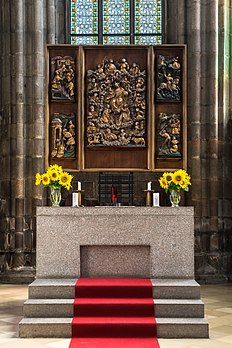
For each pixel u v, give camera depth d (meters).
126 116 15.80
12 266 17.61
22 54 18.08
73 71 15.64
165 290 11.07
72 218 11.88
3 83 18.27
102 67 15.82
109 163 15.80
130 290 11.09
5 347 9.69
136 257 12.01
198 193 17.91
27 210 17.91
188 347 9.64
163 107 15.77
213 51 18.22
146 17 19.78
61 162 15.72
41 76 18.12
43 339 10.20
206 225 18.06
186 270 11.82
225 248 18.09
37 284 11.13
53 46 15.52
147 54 15.80
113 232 11.88
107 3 19.86
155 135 15.79
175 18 19.19
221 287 16.72
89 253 12.02
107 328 10.28
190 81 18.27
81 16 19.77
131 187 18.69
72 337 10.29
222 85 18.31
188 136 18.17
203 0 18.42
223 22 18.36
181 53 15.77
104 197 18.75
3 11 18.31
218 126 18.28
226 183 18.20
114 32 19.81
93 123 15.84
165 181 12.58
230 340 10.13
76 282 11.36
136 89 15.82
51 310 10.71
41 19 18.23
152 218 11.89
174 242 11.84
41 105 18.06
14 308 13.07
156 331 10.28
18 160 17.81
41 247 11.84
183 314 10.70
